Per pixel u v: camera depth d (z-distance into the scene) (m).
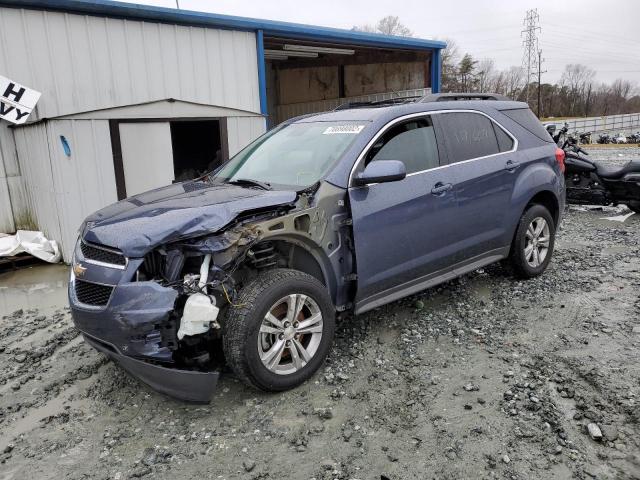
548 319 4.39
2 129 8.17
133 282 3.01
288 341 3.38
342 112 4.55
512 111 5.24
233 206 3.22
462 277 5.54
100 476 2.73
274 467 2.72
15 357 4.23
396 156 4.05
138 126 7.83
